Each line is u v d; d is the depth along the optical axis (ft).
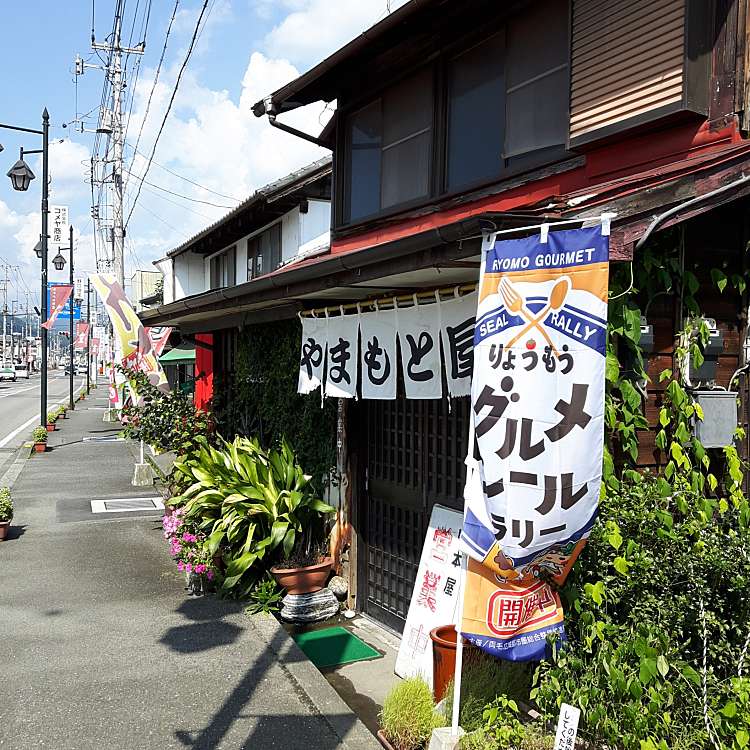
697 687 11.69
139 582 25.26
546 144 19.56
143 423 34.86
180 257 71.26
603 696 11.91
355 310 20.68
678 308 14.89
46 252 70.95
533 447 11.34
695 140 15.48
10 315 307.17
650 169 16.19
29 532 33.32
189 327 39.99
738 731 10.87
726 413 14.97
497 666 15.37
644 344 14.56
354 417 24.80
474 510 12.71
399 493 22.80
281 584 23.22
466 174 22.94
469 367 16.06
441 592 19.24
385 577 23.73
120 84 65.36
